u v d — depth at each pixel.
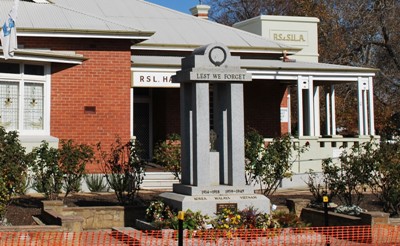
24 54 17.83
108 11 27.30
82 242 11.82
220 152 13.56
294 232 12.45
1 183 12.23
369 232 12.57
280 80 24.98
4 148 12.59
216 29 27.84
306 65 24.73
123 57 20.14
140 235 11.67
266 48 26.12
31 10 21.45
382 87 40.56
